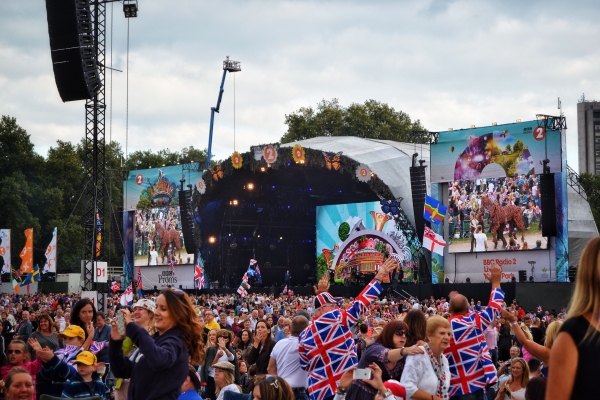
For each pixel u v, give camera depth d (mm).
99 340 13852
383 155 58625
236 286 64562
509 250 48594
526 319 25656
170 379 6531
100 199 40219
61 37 34688
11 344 10820
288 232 66500
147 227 65188
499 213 48969
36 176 96312
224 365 12289
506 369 13969
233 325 24094
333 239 61656
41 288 75312
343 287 56125
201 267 62656
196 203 61656
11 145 95500
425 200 50062
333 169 56625
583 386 4215
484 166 49688
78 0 34562
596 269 4312
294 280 66812
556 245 47281
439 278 50750
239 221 64875
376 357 8547
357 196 62938
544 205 47344
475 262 49750
